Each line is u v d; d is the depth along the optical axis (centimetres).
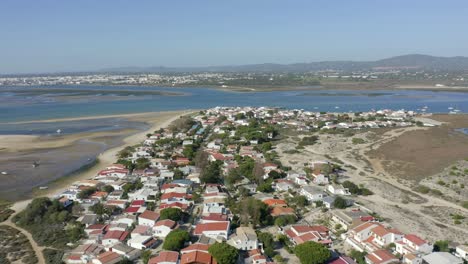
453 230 9981
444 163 15688
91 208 11312
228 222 9938
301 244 8356
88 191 12600
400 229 9819
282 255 8688
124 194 12675
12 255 8844
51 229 10188
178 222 10462
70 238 9681
